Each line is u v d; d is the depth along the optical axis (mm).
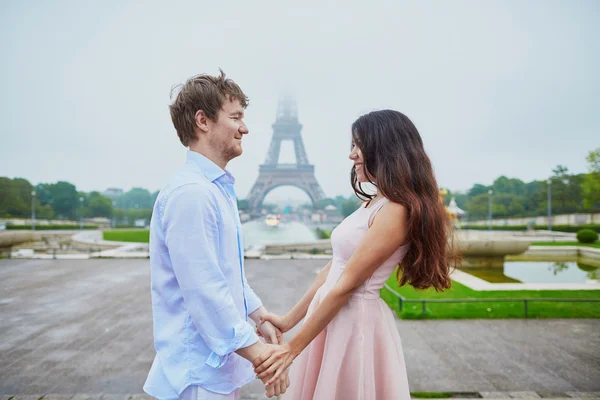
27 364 5859
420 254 1977
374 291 2086
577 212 56500
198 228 1803
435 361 5957
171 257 1821
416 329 7598
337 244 2176
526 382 5176
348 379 2006
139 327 7766
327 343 2092
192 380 1850
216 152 2100
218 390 1871
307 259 18438
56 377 5391
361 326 2029
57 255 19234
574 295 10211
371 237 1918
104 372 5570
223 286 1822
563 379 5266
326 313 1960
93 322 8125
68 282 12570
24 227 51844
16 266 15906
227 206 2086
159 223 1943
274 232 50062
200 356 1874
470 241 15914
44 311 9023
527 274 16094
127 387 5074
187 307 1815
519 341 6895
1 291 11211
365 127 2145
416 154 2053
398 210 1927
